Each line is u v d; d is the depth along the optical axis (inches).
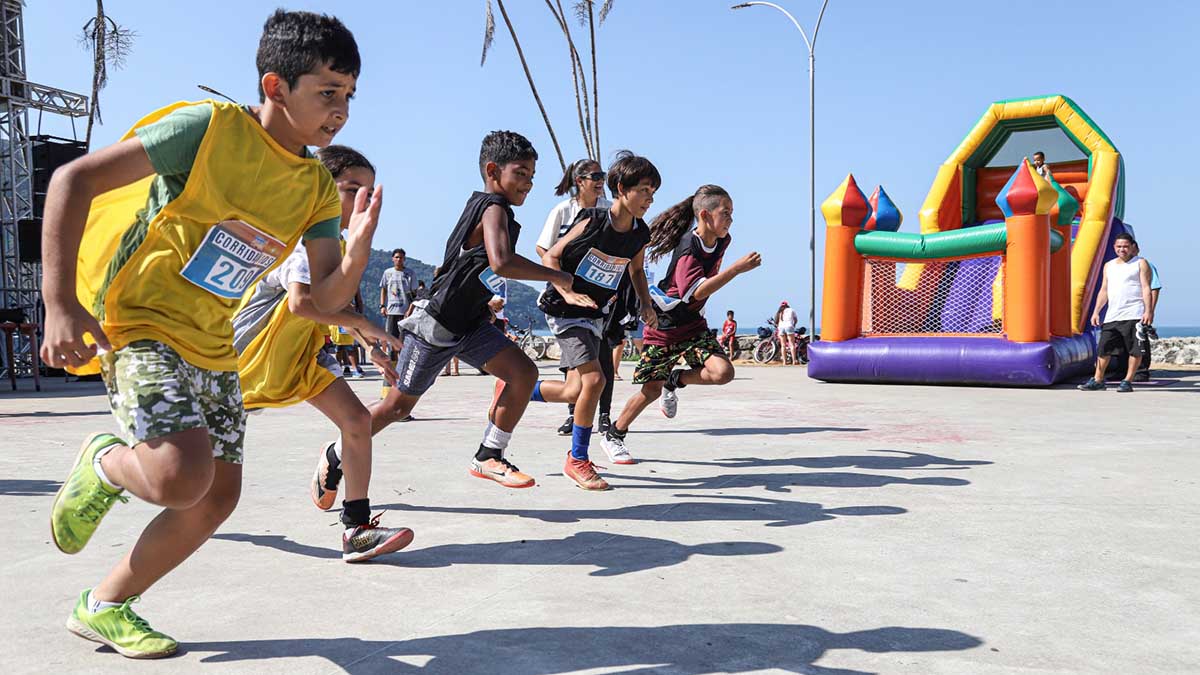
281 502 165.0
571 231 177.0
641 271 194.5
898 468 202.1
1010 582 113.3
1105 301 414.0
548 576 116.7
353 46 87.8
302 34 85.1
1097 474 192.1
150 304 85.6
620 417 213.3
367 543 122.3
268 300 127.6
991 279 443.8
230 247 88.8
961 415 313.7
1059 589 110.3
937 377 438.3
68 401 424.8
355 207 91.0
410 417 315.6
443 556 127.0
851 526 144.9
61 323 74.5
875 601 105.7
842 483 183.9
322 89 86.7
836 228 463.2
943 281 455.8
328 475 151.3
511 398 166.6
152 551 88.7
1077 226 538.9
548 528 144.3
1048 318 423.2
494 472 171.2
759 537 137.7
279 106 88.4
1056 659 87.4
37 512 157.1
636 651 89.4
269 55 86.4
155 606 104.4
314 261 98.0
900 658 87.7
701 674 83.7
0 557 126.6
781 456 221.6
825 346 464.8
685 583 113.1
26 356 706.2
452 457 218.2
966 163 578.9
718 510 158.1
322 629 96.3
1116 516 150.9
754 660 87.1
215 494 91.4
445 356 160.9
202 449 81.6
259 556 127.3
